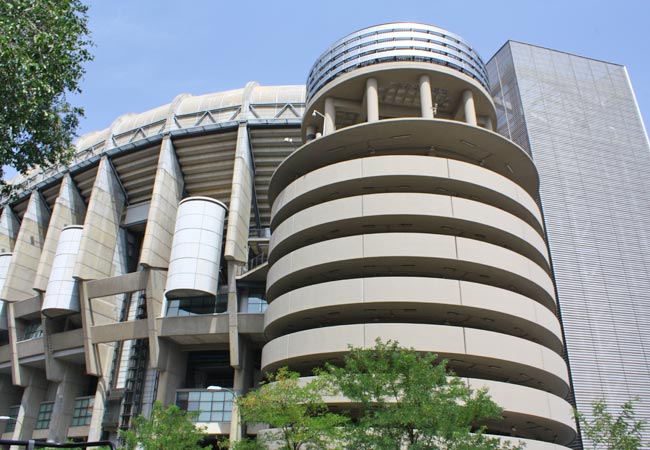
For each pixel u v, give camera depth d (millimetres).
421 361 21375
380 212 32844
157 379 48281
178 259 46969
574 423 35750
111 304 55250
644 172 52156
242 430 41469
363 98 41750
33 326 60750
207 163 57594
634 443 25094
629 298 45094
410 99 43156
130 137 61188
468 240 32062
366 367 22500
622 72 58438
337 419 24172
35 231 66625
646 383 41750
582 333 42656
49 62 15984
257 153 55812
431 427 18375
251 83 58969
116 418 48781
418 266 32625
